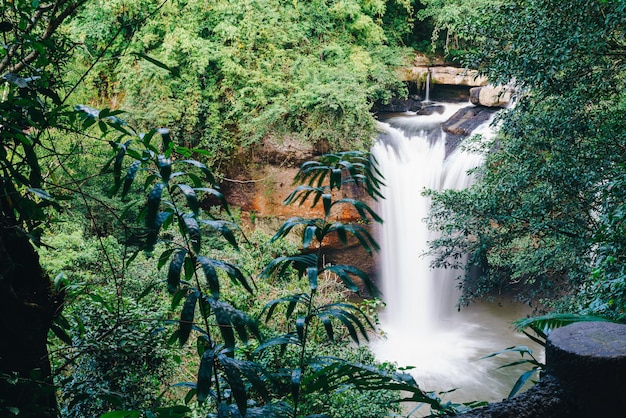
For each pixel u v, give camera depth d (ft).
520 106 28.14
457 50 69.41
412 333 53.98
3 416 7.54
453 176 54.85
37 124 8.05
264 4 59.93
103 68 55.77
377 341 50.70
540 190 28.14
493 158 33.65
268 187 56.18
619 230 14.88
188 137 57.21
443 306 57.52
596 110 27.17
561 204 28.96
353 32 68.59
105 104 58.08
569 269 29.66
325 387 5.90
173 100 55.11
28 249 8.90
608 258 13.51
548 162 28.02
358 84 58.03
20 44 8.98
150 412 5.49
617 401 5.08
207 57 55.57
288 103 56.03
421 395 5.83
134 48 56.59
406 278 57.47
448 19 64.23
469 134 56.24
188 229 5.75
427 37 74.18
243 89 55.77
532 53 24.62
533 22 24.82
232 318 5.69
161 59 55.62
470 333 53.11
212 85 57.52
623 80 26.96
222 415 5.55
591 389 5.14
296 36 62.39
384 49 67.31
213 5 57.67
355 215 54.54
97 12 54.65
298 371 5.71
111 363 18.07
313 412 20.59
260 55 59.47
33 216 8.83
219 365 6.15
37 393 7.79
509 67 25.73
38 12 10.21
